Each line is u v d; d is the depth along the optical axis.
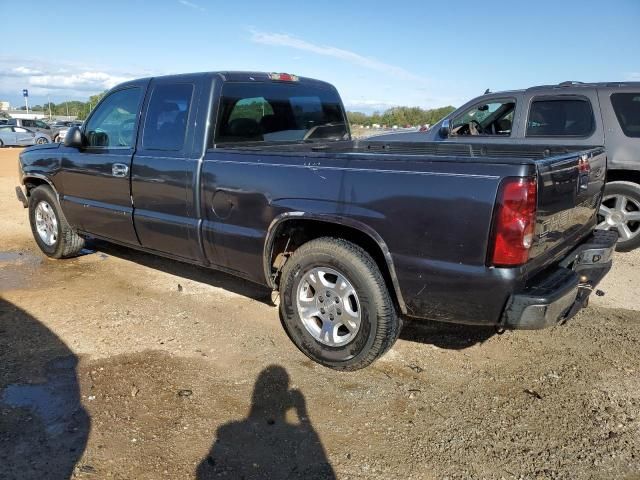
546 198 2.97
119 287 5.23
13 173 15.12
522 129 6.73
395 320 3.46
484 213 2.85
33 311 4.60
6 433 2.92
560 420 3.12
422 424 3.09
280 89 4.81
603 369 3.69
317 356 3.72
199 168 4.13
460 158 2.95
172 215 4.44
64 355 3.81
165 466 2.71
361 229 3.30
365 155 3.30
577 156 3.47
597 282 3.76
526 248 2.85
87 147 5.28
